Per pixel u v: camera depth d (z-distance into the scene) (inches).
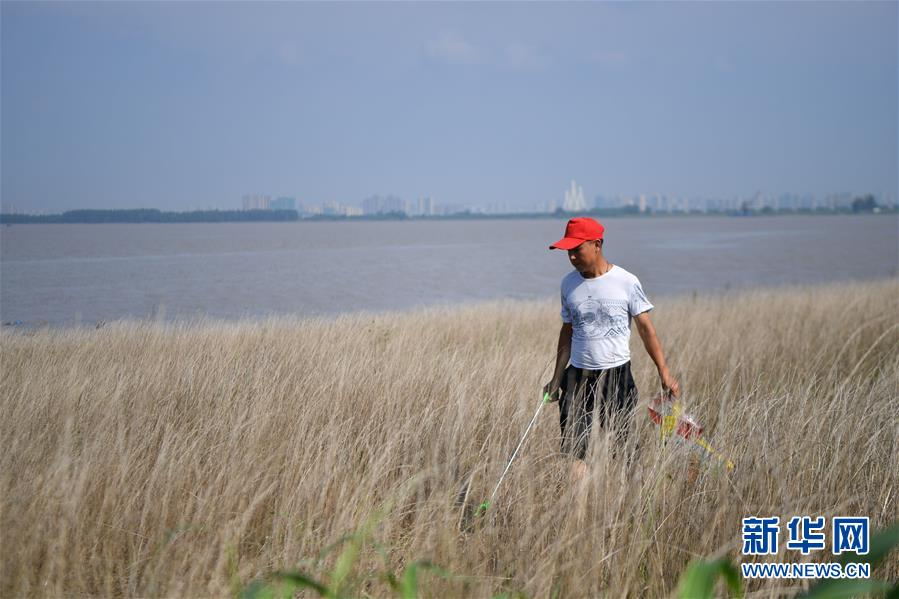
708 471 251.3
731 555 215.6
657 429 282.0
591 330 303.1
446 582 197.6
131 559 213.6
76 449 274.4
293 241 5969.5
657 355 304.8
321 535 228.4
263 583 180.4
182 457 257.4
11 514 212.4
